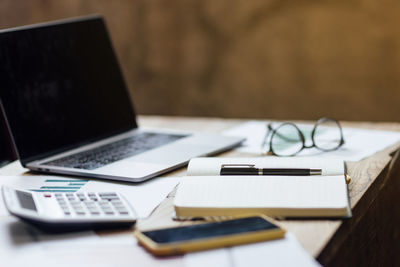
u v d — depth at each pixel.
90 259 0.72
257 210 0.83
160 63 2.91
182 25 2.81
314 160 0.97
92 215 0.81
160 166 1.08
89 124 1.29
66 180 1.06
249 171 0.95
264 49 2.66
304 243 0.75
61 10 3.03
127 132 1.38
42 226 0.80
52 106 1.22
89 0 2.96
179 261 0.70
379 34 2.41
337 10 2.46
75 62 1.30
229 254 0.70
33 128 1.17
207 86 2.83
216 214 0.84
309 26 2.54
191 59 2.83
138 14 2.89
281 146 1.24
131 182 1.03
